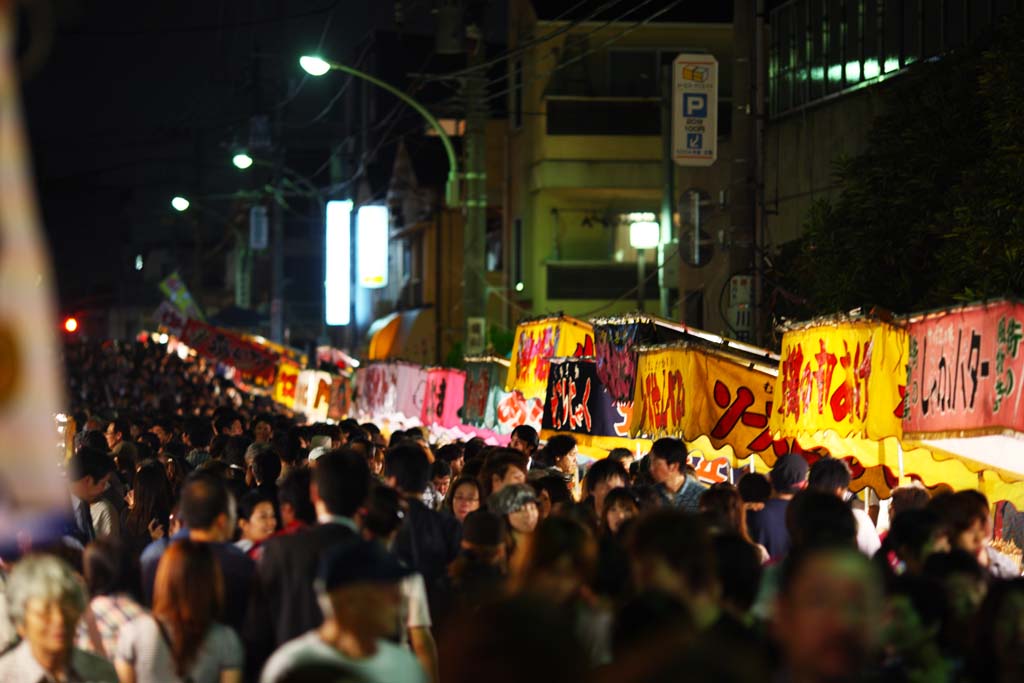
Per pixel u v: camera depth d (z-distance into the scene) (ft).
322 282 634.43
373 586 43.55
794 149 190.70
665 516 44.88
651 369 96.84
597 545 51.13
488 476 79.77
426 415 161.79
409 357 366.22
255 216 479.82
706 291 211.20
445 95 407.44
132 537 86.89
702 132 174.60
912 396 71.82
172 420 154.81
